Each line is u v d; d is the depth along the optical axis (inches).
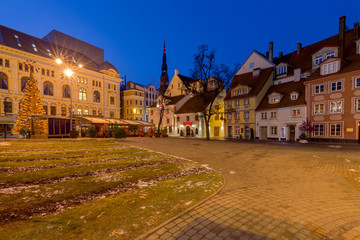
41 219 140.1
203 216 150.9
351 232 130.2
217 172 306.8
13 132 1159.0
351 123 886.4
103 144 735.1
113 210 158.4
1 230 123.2
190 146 754.8
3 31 1567.4
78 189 211.9
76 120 1414.9
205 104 1299.2
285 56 1498.5
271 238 121.8
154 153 517.7
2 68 1472.7
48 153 468.8
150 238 119.1
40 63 1692.9
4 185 219.9
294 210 164.7
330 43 1181.7
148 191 208.5
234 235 124.7
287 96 1179.3
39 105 1246.9
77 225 132.4
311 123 1027.3
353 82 881.5
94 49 2559.1
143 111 2861.7
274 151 597.3
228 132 1569.9
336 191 216.4
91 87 2101.4
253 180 263.6
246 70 1601.9
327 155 506.6
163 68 6151.6
